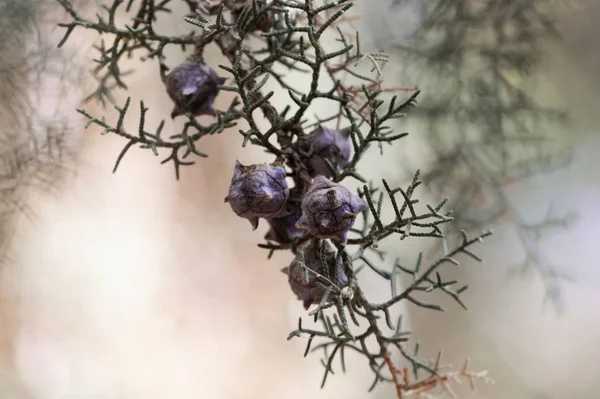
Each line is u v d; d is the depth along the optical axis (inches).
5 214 22.5
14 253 26.4
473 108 25.4
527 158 26.7
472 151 25.9
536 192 30.4
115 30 19.2
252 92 17.6
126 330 36.0
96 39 22.1
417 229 25.9
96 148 25.2
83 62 22.2
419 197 27.2
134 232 36.6
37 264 30.3
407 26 24.5
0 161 22.4
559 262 34.6
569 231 27.4
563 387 36.4
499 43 24.6
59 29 21.9
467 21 24.0
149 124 29.7
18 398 31.2
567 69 31.1
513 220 26.2
